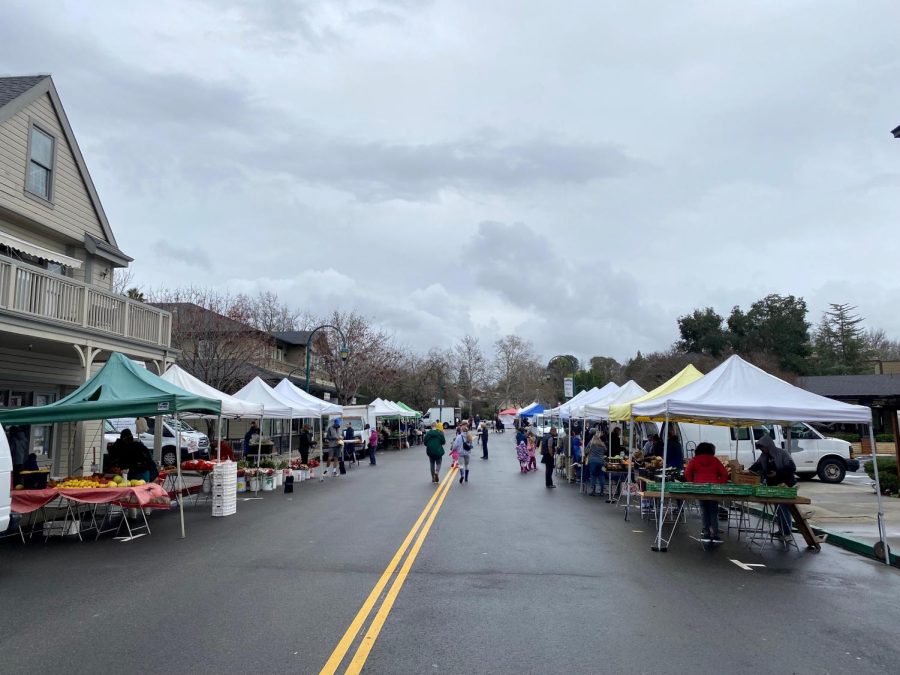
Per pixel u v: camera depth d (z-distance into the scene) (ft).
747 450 69.10
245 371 123.34
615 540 38.14
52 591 26.07
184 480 67.21
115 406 41.39
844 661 19.01
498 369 347.36
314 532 39.58
